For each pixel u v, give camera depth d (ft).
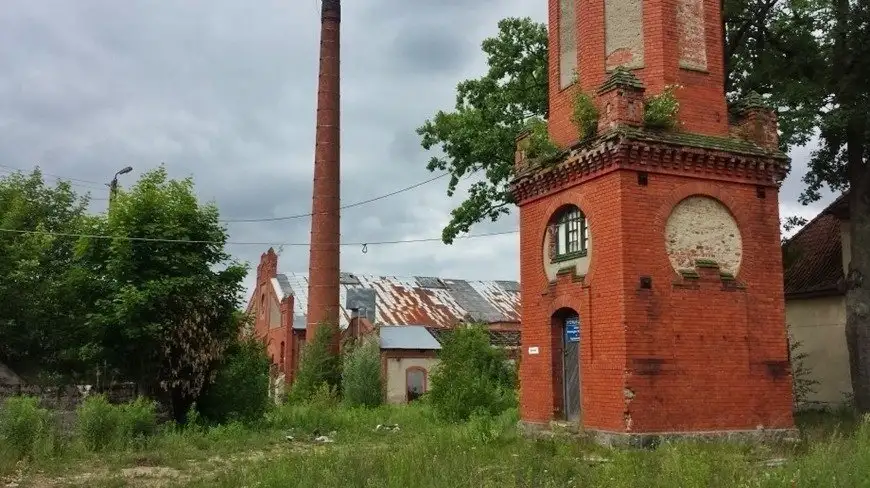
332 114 138.31
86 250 78.74
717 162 56.13
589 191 56.54
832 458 35.45
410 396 145.69
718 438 52.37
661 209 54.08
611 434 51.37
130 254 77.00
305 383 127.95
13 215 81.66
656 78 57.06
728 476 35.60
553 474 39.42
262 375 85.51
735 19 80.53
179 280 77.15
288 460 47.57
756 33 81.25
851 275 75.66
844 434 55.26
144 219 79.77
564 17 65.41
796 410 80.84
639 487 35.12
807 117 68.59
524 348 64.34
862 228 75.05
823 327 86.07
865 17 70.79
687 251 54.75
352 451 50.08
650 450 48.83
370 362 122.31
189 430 70.69
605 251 54.19
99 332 75.25
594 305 54.95
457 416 87.10
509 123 92.38
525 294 64.64
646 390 51.39
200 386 76.79
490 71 93.50
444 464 41.22
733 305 55.16
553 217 61.36
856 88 72.38
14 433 58.08
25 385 70.85
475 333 126.93
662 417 51.47
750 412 54.13
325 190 136.56
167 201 81.35
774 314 56.49
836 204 84.53
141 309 74.95
